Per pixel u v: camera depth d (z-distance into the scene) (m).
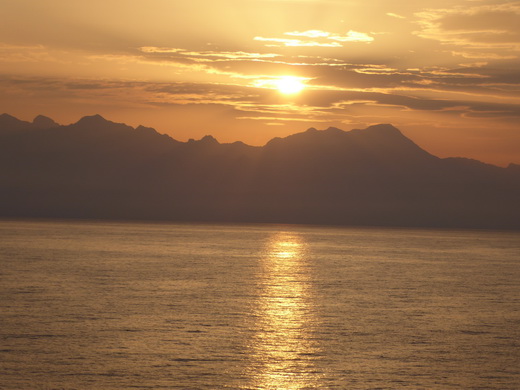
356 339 55.22
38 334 54.19
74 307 68.62
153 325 59.22
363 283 101.19
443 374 44.97
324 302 77.81
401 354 50.06
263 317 65.25
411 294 87.69
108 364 45.41
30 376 42.34
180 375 43.38
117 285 90.00
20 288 84.31
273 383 42.22
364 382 42.78
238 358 47.88
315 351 50.59
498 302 81.19
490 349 52.38
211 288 89.50
